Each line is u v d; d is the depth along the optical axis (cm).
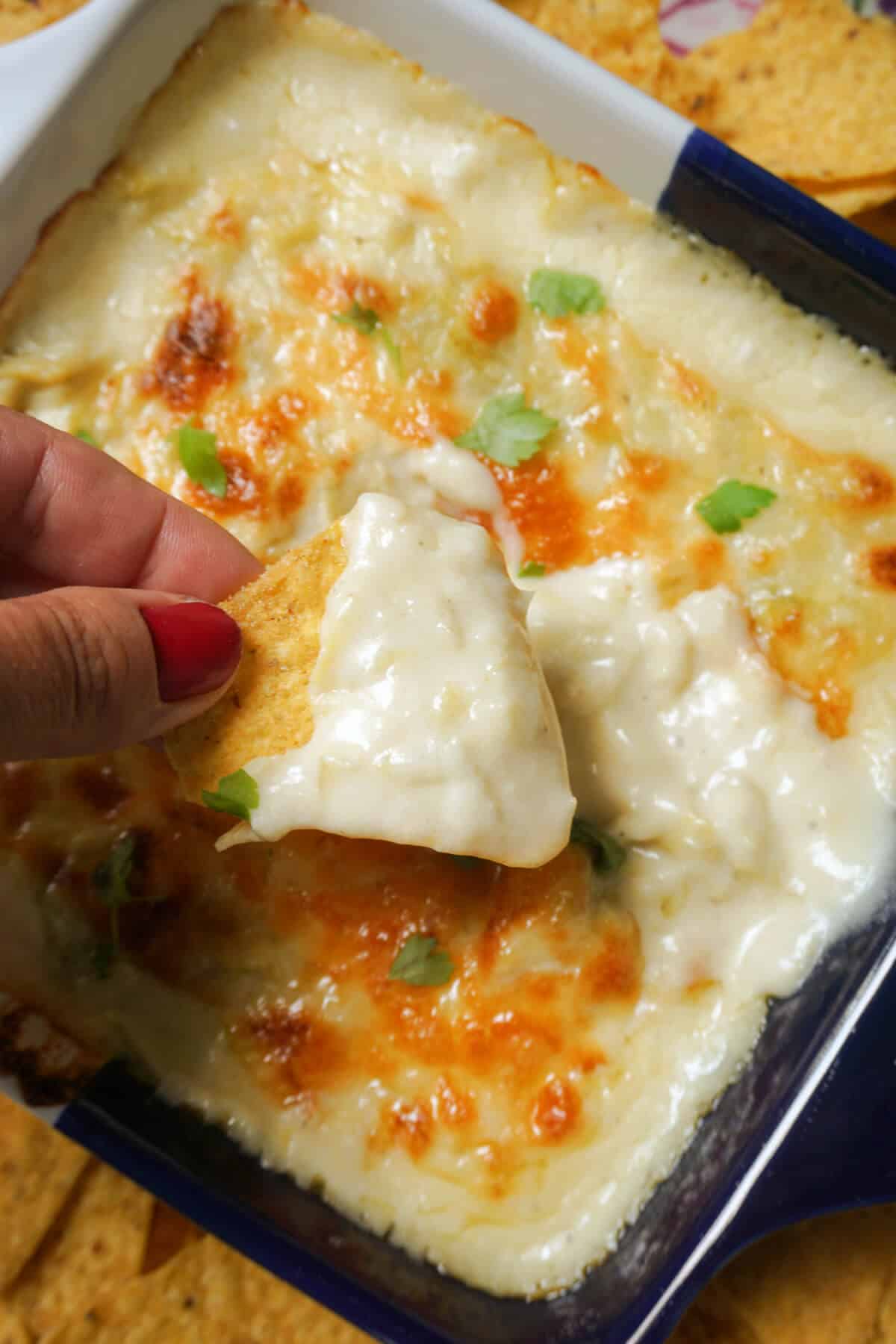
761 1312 26
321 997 25
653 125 24
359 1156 24
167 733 22
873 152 29
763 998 24
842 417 25
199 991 25
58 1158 28
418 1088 24
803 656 25
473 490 25
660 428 25
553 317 25
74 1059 24
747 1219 22
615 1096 24
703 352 25
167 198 25
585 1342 23
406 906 24
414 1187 24
